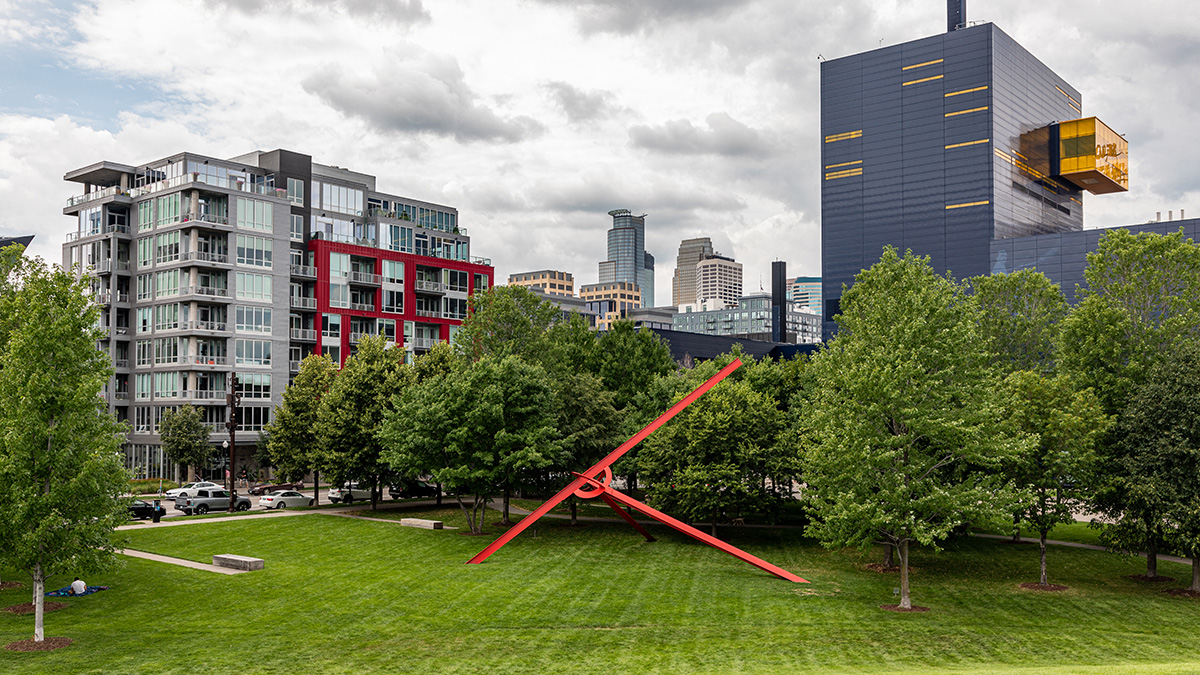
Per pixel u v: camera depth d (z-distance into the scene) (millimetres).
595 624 26531
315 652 22969
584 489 40219
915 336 31812
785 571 34938
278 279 85062
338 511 55750
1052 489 33719
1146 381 37781
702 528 49125
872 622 27250
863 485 29594
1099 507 34406
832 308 157625
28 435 22875
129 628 25219
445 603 29219
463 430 44688
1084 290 45938
